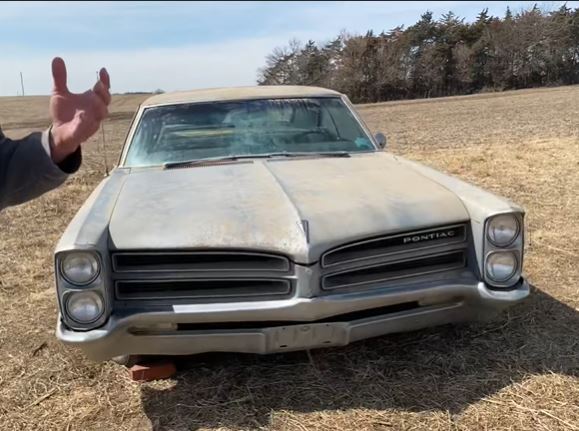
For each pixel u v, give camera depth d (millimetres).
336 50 60438
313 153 3914
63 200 7945
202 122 4043
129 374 3135
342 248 2617
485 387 2854
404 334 3395
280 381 2992
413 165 3635
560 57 58906
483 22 61906
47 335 3703
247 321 2607
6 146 1360
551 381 2871
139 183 3369
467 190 3021
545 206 6344
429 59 59312
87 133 1380
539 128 15461
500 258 2785
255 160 3768
